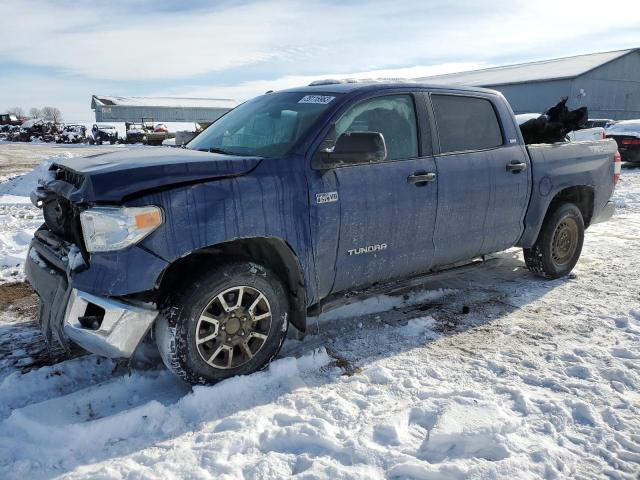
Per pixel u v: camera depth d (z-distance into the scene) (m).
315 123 3.43
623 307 4.45
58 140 40.22
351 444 2.58
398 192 3.67
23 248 6.37
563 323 4.14
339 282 3.58
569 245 5.23
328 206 3.36
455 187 4.01
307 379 3.30
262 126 3.75
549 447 2.57
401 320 4.25
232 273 3.04
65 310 2.85
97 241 2.75
